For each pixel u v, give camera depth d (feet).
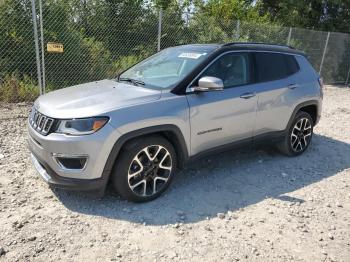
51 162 12.03
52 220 11.84
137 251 10.59
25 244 10.57
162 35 33.45
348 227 12.59
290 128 18.19
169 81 14.29
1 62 26.96
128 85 14.73
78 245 10.69
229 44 15.90
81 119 11.78
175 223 12.09
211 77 13.60
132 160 12.50
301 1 57.36
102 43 30.63
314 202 14.23
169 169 13.61
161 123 12.86
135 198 12.91
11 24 26.78
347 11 61.52
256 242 11.39
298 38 45.70
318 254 11.01
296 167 17.69
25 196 13.23
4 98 26.05
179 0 42.73
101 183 12.14
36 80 28.02
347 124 27.27
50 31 27.96
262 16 55.31
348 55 53.31
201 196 14.07
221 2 47.21
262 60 16.79
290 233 12.00
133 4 32.48
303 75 18.61
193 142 14.07
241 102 15.31
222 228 12.01
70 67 29.19
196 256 10.53
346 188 15.70
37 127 12.75
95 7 29.96
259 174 16.55
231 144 15.61
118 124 11.94
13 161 16.21
